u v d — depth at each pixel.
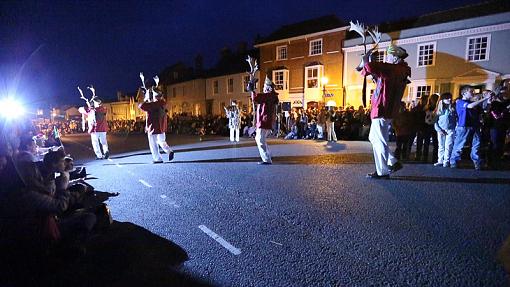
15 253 2.68
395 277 2.62
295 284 2.58
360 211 4.18
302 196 4.99
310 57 26.25
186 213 4.37
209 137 20.08
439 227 3.56
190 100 39.00
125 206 4.77
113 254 3.20
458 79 18.94
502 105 7.05
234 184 5.96
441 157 7.28
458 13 19.97
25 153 2.97
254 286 2.58
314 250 3.15
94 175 7.43
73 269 2.92
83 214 3.38
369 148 11.14
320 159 8.73
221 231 3.70
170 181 6.44
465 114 6.55
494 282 2.50
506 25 17.25
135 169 8.10
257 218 4.08
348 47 23.56
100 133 10.68
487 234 3.34
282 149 11.43
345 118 16.08
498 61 17.69
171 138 20.11
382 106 5.69
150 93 9.34
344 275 2.68
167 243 3.42
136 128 32.69
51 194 2.94
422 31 20.09
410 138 8.34
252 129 18.58
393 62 5.98
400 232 3.47
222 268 2.87
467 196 4.68
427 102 8.02
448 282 2.52
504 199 4.49
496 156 7.25
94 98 10.72
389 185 5.46
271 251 3.16
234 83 33.03
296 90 27.47
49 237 2.84
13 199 2.64
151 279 2.73
